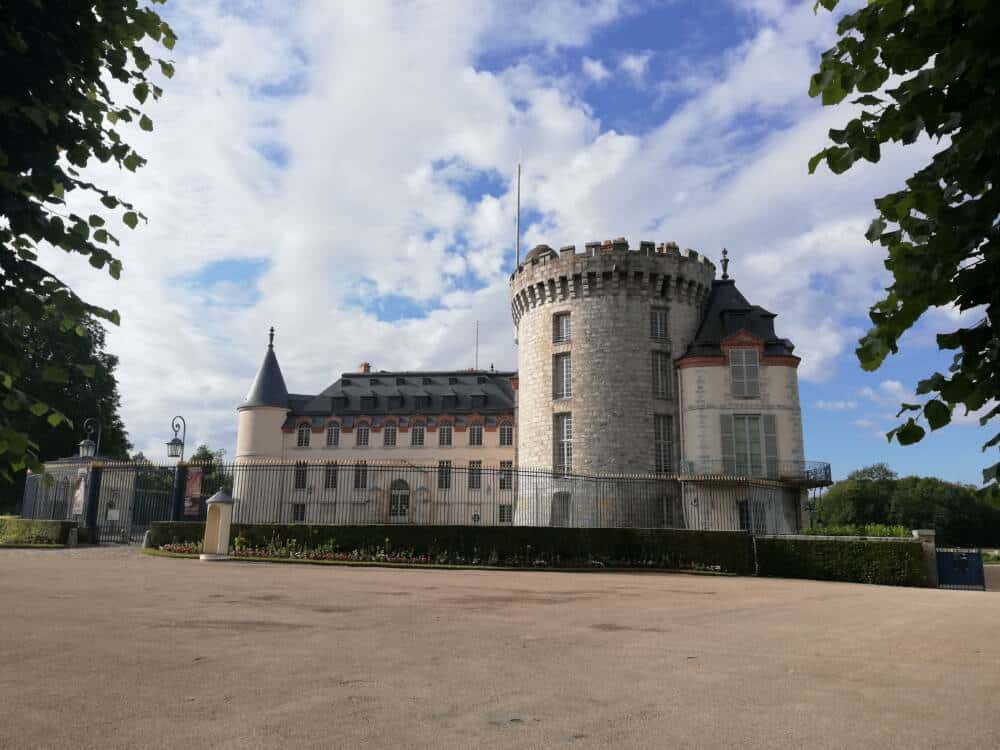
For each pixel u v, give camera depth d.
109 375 52.41
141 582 15.18
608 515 36.41
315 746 4.94
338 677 6.95
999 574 29.62
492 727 5.48
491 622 10.99
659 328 40.06
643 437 38.22
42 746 4.81
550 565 24.28
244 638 8.89
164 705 5.83
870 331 4.21
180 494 28.83
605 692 6.68
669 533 26.16
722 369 37.69
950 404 3.98
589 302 40.16
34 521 29.69
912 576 24.02
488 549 24.12
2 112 4.52
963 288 3.92
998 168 3.79
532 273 42.16
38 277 4.91
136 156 5.75
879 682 7.43
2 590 13.07
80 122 5.64
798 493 37.62
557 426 40.12
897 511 81.00
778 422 36.84
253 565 21.33
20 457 4.54
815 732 5.55
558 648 8.88
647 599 15.47
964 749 5.20
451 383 69.88
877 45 4.12
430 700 6.22
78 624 9.55
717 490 36.19
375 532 24.23
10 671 6.85
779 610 14.15
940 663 8.58
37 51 5.25
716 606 14.48
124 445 55.38
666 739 5.29
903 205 4.16
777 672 7.82
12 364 4.71
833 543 25.44
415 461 63.91
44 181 5.09
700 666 8.02
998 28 3.59
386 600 13.42
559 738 5.25
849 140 4.27
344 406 68.06
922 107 3.92
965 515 79.19
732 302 41.81
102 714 5.56
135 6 5.74
